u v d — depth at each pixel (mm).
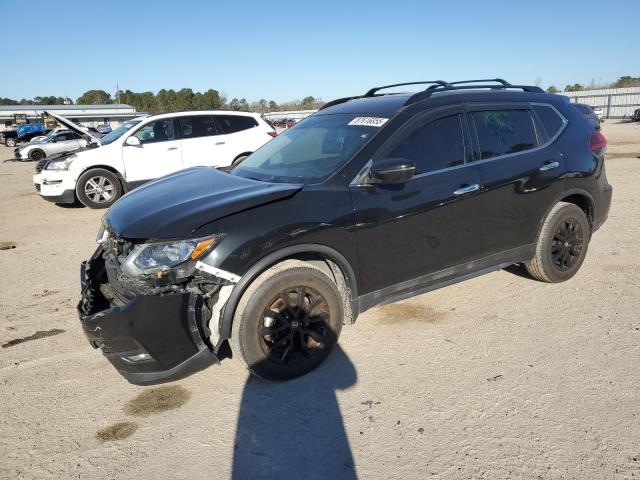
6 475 2549
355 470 2455
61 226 8281
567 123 4457
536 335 3658
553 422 2709
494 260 4055
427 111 3703
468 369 3264
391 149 3486
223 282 2904
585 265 5035
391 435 2686
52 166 9469
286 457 2576
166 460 2607
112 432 2855
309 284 3182
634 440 2541
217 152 10242
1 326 4328
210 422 2893
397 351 3537
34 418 3010
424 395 3016
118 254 3148
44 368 3596
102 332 2791
